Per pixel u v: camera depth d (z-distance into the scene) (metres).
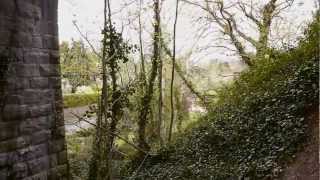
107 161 13.75
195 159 12.70
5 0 7.02
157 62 18.11
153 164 15.07
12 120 7.16
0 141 6.90
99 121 13.25
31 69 7.64
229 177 10.07
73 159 16.14
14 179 7.20
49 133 8.16
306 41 13.04
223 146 11.99
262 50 16.38
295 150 9.22
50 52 8.25
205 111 19.23
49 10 8.22
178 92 22.23
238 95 14.58
